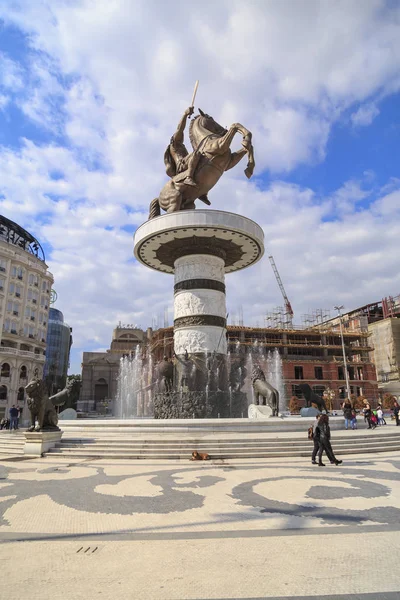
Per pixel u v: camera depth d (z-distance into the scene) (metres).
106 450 14.50
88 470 11.73
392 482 9.74
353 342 75.62
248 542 5.71
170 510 7.38
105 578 4.62
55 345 88.38
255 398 21.59
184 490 8.98
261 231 23.91
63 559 5.17
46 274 71.31
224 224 21.91
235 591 4.30
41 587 4.40
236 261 27.33
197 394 21.34
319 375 68.56
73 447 15.08
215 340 22.83
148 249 24.78
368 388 68.25
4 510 7.47
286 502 7.88
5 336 60.59
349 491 8.79
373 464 12.59
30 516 7.07
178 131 25.06
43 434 14.80
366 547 5.47
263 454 14.01
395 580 4.50
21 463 13.20
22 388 61.91
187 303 23.39
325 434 12.56
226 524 6.54
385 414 53.56
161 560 5.11
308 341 72.06
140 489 9.11
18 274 64.31
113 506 7.68
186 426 16.89
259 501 7.97
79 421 17.80
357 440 16.39
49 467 12.34
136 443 15.03
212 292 23.45
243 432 16.64
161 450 14.22
